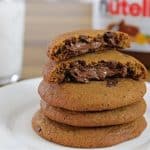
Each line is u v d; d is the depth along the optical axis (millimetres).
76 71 345
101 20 513
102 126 344
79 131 341
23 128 361
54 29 656
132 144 342
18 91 407
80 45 348
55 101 342
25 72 502
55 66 343
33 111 386
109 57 353
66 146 340
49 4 827
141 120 367
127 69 356
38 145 338
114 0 502
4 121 365
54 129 347
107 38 359
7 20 479
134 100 345
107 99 335
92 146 337
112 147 338
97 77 350
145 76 364
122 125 350
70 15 741
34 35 629
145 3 492
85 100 334
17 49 499
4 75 491
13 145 326
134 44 502
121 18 504
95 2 515
